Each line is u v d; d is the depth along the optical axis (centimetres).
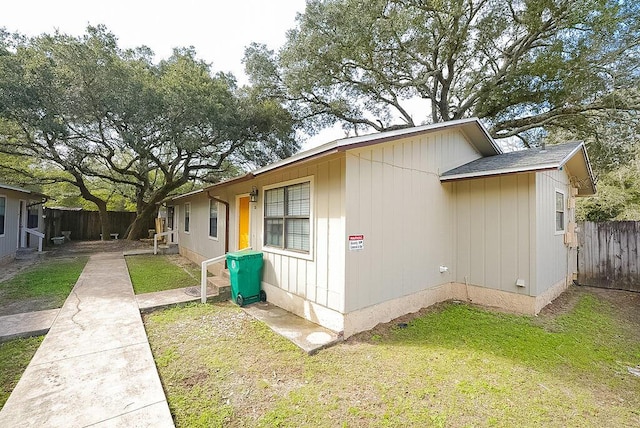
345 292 388
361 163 411
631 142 1041
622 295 638
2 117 1040
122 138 1211
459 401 256
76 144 1223
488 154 686
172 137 1262
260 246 584
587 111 1116
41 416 224
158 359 325
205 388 272
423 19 1105
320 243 430
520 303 500
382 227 442
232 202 731
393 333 405
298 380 288
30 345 354
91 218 1711
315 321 436
